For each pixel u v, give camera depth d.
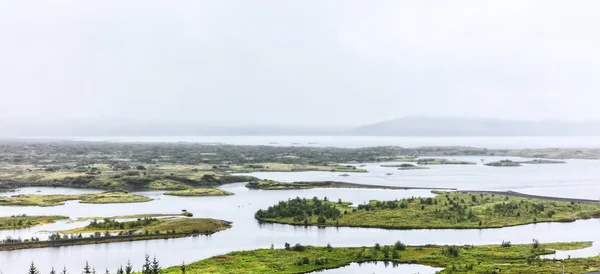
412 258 160.50
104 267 152.00
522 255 162.12
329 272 146.75
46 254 169.88
